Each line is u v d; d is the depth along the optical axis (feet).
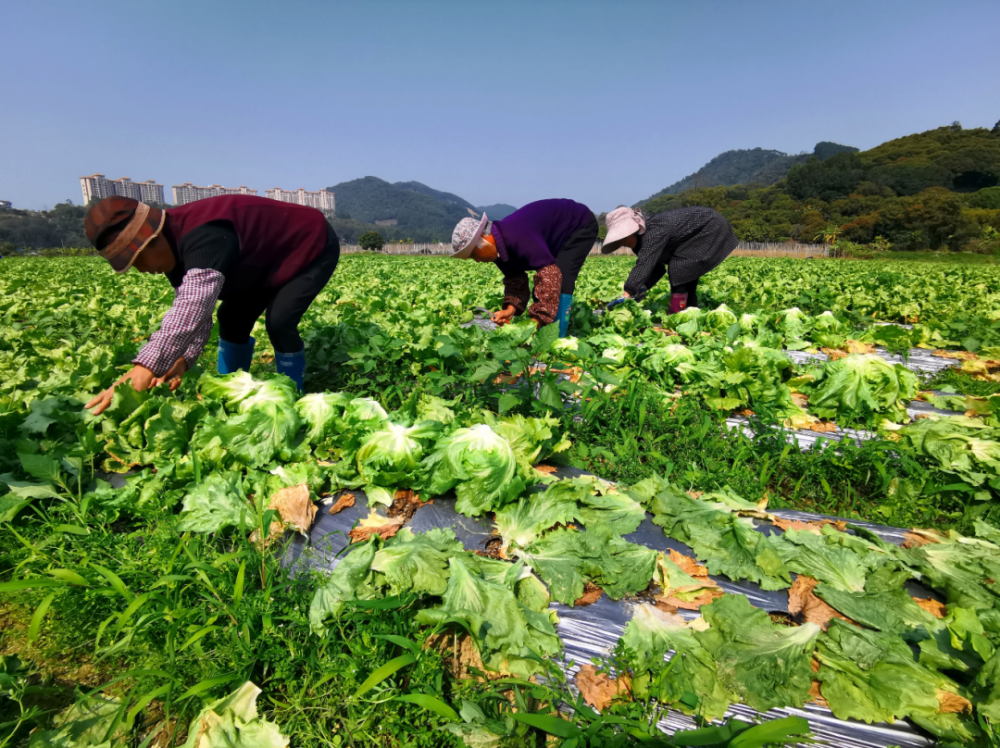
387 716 5.62
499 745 5.24
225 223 10.71
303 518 8.48
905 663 6.07
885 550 8.27
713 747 5.16
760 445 12.74
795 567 7.80
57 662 6.40
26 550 7.62
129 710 5.40
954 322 23.36
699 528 8.59
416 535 7.91
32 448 9.39
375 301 29.30
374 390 15.30
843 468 11.54
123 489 8.81
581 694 5.93
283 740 5.31
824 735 5.64
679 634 6.56
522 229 17.61
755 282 45.11
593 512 8.94
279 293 12.34
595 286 42.37
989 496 10.23
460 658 6.31
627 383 15.12
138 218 9.31
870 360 14.14
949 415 13.75
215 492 8.57
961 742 5.35
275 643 6.27
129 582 7.23
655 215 23.13
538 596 7.20
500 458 8.91
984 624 6.56
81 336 21.72
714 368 15.35
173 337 9.27
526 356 13.24
